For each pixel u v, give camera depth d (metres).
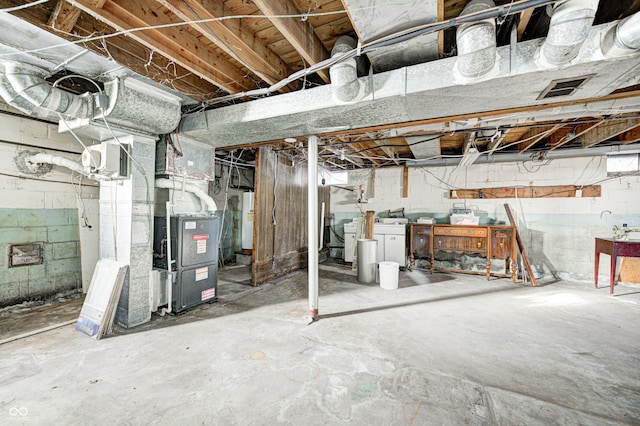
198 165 3.33
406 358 2.16
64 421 1.50
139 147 2.75
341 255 6.65
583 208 4.57
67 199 3.36
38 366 2.00
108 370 1.96
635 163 4.04
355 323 2.82
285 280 4.57
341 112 2.30
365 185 6.36
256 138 3.16
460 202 5.45
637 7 1.53
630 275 4.26
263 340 2.44
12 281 2.93
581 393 1.76
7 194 2.88
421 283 4.41
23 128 2.98
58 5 1.57
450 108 2.20
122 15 1.63
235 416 1.55
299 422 1.51
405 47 1.79
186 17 1.55
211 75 2.27
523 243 4.94
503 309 3.25
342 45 1.87
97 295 2.64
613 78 1.68
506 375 1.95
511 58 1.62
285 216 4.96
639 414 1.58
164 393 1.73
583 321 2.90
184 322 2.81
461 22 1.44
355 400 1.69
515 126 3.04
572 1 1.30
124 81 2.28
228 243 5.96
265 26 1.96
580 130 3.50
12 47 1.77
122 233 2.74
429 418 1.55
